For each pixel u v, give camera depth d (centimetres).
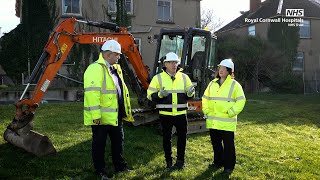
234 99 559
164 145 575
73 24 711
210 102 576
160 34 929
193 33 906
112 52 518
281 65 2675
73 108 1177
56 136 766
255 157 671
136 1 2084
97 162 513
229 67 561
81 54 1925
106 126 511
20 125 631
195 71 910
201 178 540
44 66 682
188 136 834
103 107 504
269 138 861
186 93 569
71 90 1449
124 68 820
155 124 909
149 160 624
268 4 3200
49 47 680
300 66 2898
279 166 618
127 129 870
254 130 956
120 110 538
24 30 1889
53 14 1898
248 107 1536
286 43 2806
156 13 2133
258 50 2547
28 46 1880
